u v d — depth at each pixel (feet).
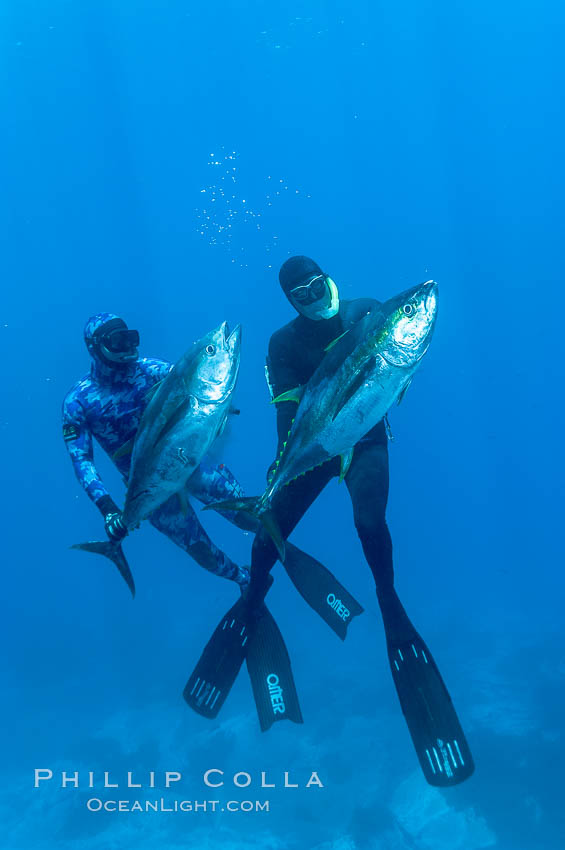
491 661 86.43
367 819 57.52
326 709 75.77
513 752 61.16
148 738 79.36
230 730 74.59
